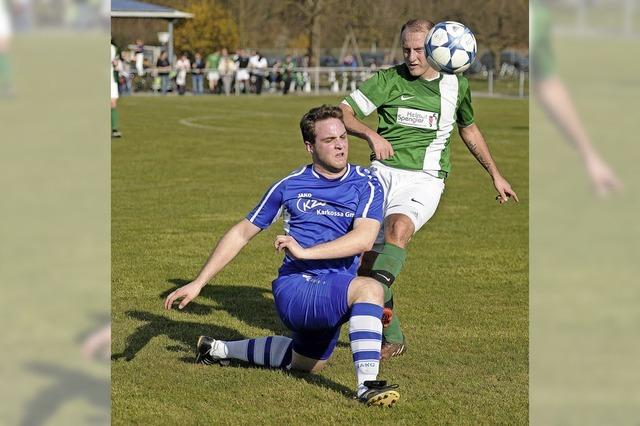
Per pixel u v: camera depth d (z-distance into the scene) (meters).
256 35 71.81
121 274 9.80
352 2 68.12
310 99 48.97
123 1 52.91
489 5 61.69
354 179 6.25
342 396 5.78
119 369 6.37
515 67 66.62
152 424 5.22
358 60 68.38
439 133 7.64
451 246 11.64
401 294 8.94
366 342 5.64
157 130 30.58
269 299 8.74
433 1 65.69
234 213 14.37
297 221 6.21
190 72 56.25
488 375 6.28
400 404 5.61
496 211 14.66
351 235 6.02
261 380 6.15
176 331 7.50
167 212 14.38
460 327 7.66
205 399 5.71
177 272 9.95
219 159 22.36
